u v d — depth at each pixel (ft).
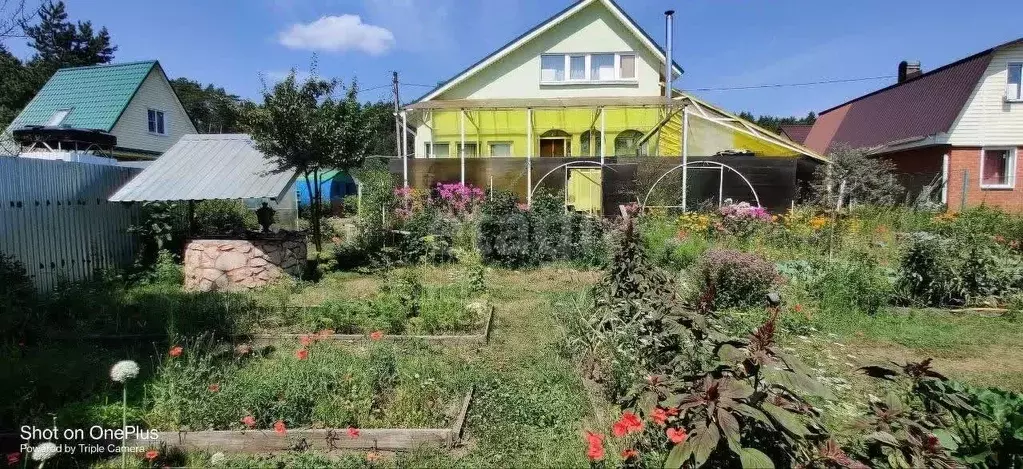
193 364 12.33
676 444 7.30
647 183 42.42
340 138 28.45
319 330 17.17
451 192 40.68
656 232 30.14
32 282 19.92
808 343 16.14
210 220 33.01
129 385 12.51
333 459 9.66
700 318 9.59
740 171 43.27
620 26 58.23
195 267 24.53
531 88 59.06
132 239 28.27
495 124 57.88
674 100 45.73
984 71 49.39
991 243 23.48
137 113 72.84
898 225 34.53
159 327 17.16
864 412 10.73
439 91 58.65
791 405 7.85
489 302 20.75
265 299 21.62
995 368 14.38
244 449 10.00
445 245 30.30
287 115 26.94
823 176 44.11
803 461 7.85
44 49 111.65
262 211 26.20
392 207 36.06
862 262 21.91
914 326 17.83
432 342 16.16
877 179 44.98
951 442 8.20
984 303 20.36
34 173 22.03
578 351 13.88
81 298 19.69
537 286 24.75
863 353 15.56
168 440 9.96
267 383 11.64
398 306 18.21
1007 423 7.72
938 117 51.80
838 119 74.38
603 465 8.94
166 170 26.61
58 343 15.69
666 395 8.37
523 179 47.98
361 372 12.13
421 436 10.09
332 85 28.91
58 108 71.31
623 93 58.44
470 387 12.28
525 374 13.33
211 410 10.60
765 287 19.77
